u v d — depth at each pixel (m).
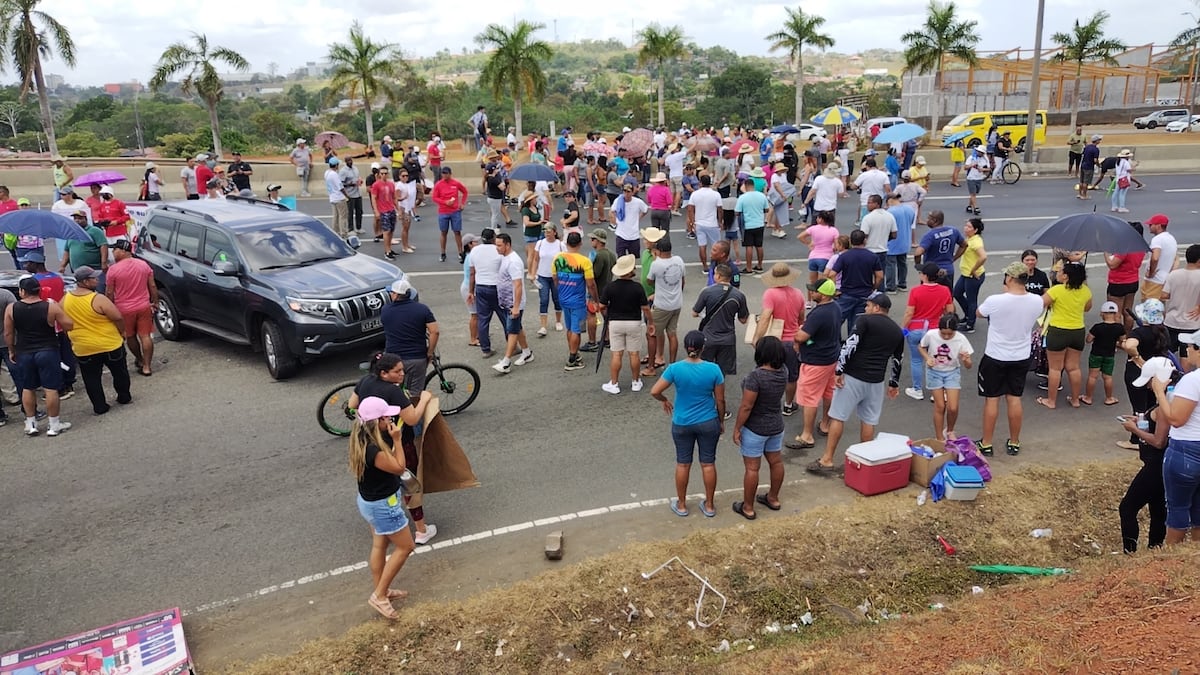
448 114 78.19
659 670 5.25
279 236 11.50
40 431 9.24
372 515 5.62
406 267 16.42
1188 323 9.73
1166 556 5.67
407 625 5.72
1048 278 11.49
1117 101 60.44
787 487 7.70
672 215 21.92
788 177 21.56
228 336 11.42
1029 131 30.47
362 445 5.48
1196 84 60.09
